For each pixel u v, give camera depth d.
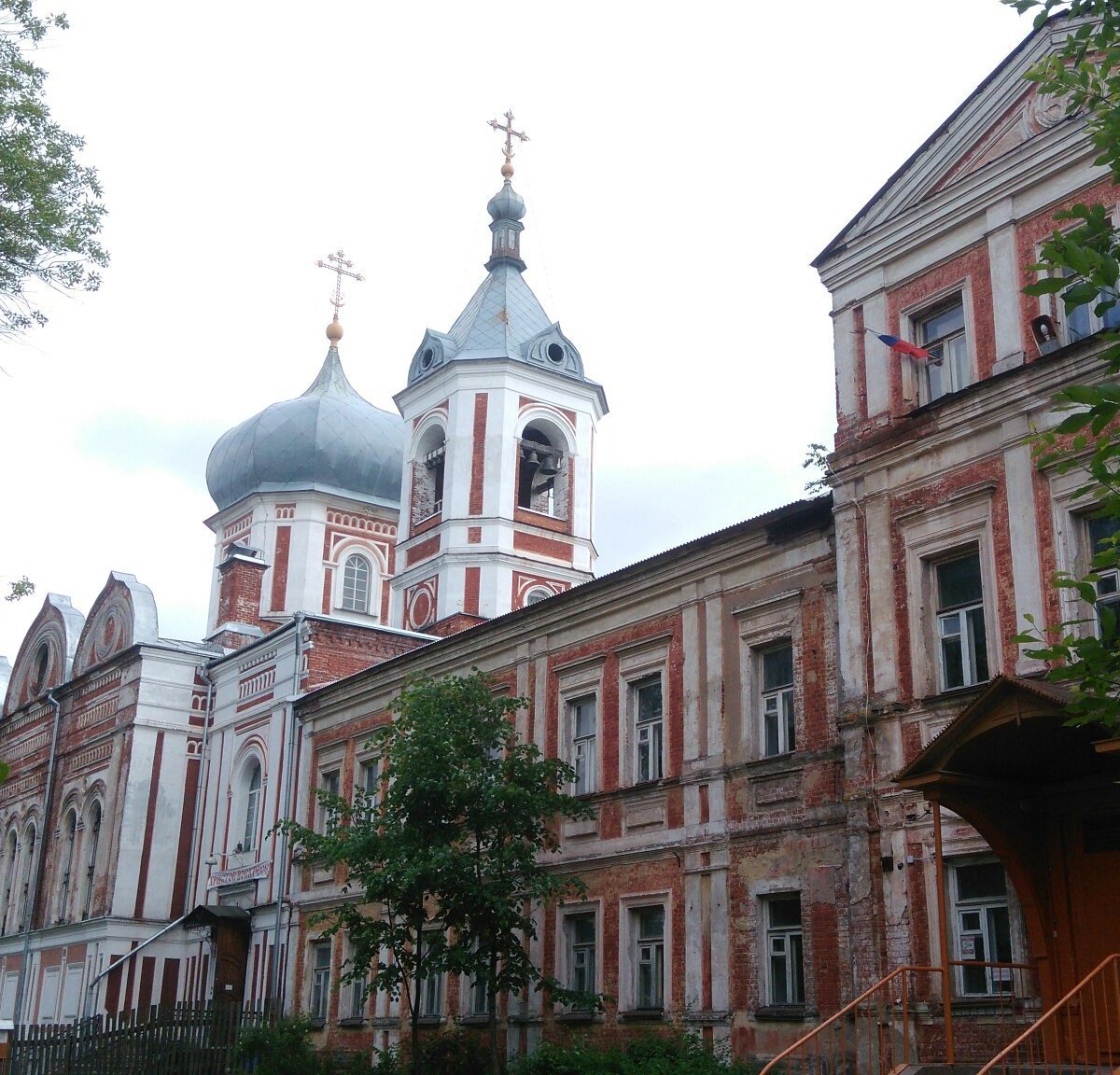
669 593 24.72
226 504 58.28
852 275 21.36
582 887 23.78
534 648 27.91
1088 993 15.62
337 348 61.94
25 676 51.28
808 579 21.81
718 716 22.89
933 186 20.50
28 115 20.27
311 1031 30.48
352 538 56.62
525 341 46.25
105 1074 29.17
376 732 25.55
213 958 36.59
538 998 25.22
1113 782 15.52
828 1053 18.94
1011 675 15.95
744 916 21.50
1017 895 16.42
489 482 43.66
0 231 19.83
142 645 41.22
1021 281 18.80
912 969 15.89
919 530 19.27
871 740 19.16
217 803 39.38
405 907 23.56
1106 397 10.13
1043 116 19.17
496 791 23.09
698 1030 21.69
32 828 46.81
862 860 18.83
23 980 42.88
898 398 20.14
